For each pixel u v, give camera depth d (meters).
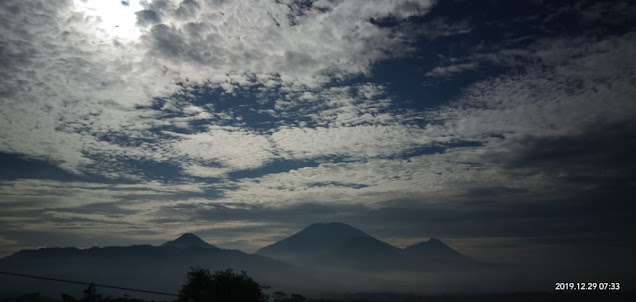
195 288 42.69
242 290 42.72
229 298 41.84
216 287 42.56
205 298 41.78
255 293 43.38
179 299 42.34
